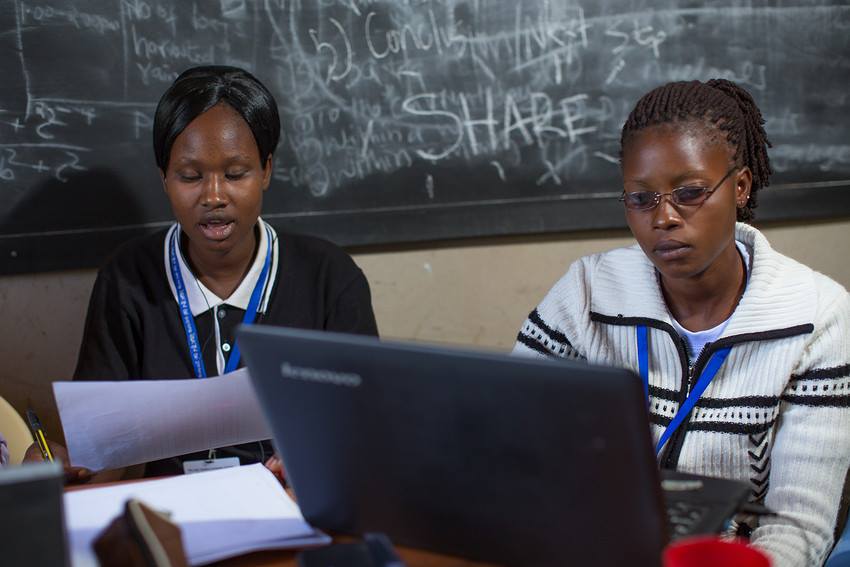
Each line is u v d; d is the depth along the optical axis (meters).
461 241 2.16
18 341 2.05
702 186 1.19
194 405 1.24
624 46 2.10
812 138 2.19
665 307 1.32
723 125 1.22
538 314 1.47
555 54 2.08
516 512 0.83
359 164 2.08
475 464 0.82
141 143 1.99
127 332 1.55
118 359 1.54
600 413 0.74
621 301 1.36
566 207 2.14
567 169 2.13
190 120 1.46
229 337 1.56
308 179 2.07
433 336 2.21
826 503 1.21
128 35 1.95
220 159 1.47
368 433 0.85
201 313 1.56
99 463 1.27
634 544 0.80
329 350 0.82
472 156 2.11
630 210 1.25
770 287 1.26
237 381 1.23
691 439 1.28
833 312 1.27
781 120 2.18
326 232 2.09
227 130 1.47
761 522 1.22
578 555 0.83
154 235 1.65
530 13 2.06
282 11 1.99
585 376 0.73
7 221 1.97
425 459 0.84
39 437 1.36
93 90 1.96
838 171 2.21
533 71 2.08
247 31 1.99
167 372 1.53
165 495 1.08
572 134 2.12
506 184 2.12
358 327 1.61
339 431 0.87
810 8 2.13
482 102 2.08
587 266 1.44
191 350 1.54
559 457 0.78
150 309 1.55
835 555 1.26
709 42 2.12
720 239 1.21
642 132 1.22
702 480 1.00
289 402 0.88
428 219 2.12
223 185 1.48
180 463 1.53
